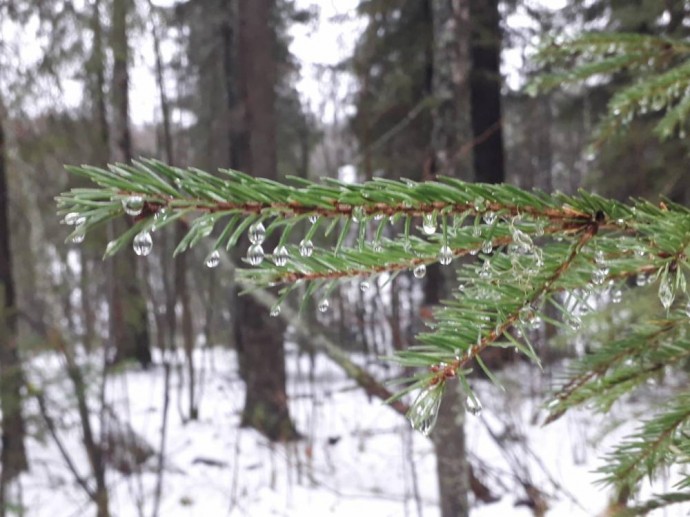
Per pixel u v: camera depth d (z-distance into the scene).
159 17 5.16
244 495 4.70
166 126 5.54
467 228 0.68
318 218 0.55
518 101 9.36
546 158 12.02
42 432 4.18
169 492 4.91
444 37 7.52
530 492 3.67
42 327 4.45
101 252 4.70
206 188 0.50
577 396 0.94
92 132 5.03
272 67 6.09
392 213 0.56
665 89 1.18
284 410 6.00
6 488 4.16
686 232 0.60
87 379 4.50
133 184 0.48
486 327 0.61
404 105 6.89
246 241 4.59
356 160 5.38
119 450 5.23
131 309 4.95
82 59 4.79
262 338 6.07
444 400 3.07
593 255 0.68
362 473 5.09
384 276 0.69
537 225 0.61
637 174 4.53
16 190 5.57
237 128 6.30
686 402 0.86
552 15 7.71
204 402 7.88
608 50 1.26
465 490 3.08
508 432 4.17
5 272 5.20
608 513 0.94
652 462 0.85
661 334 0.92
